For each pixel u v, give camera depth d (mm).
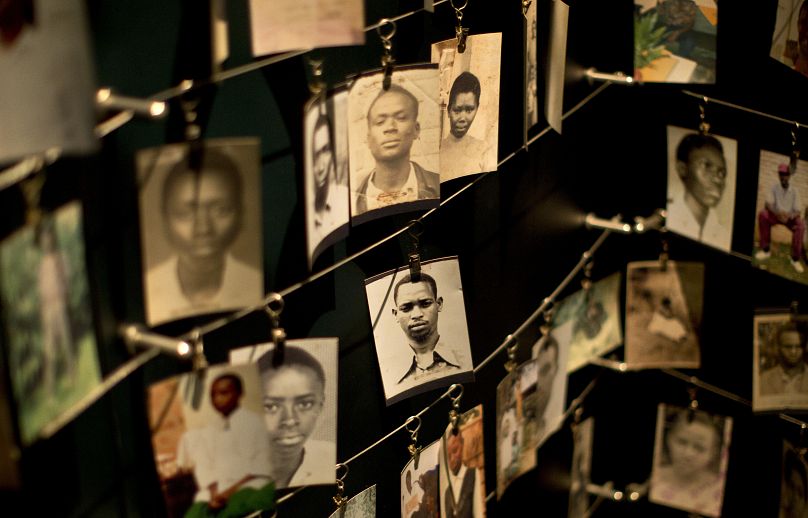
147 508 853
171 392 818
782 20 1311
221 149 787
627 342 1665
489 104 1134
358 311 1057
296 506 1031
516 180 1305
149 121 726
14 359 671
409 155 1026
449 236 1180
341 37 881
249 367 863
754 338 1488
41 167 676
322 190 917
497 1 1150
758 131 1410
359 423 1104
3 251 652
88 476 776
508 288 1350
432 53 1025
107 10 708
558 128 1301
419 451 1160
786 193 1387
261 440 900
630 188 1622
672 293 1619
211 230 806
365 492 1131
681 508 1765
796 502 1530
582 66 1443
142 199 751
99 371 763
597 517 1872
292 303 958
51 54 655
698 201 1521
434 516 1225
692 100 1489
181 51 776
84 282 733
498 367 1374
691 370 1675
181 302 813
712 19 1390
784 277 1474
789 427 1552
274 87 872
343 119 932
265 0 821
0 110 635
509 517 1525
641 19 1455
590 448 1770
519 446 1417
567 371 1562
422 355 1137
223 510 895
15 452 688
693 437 1692
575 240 1546
